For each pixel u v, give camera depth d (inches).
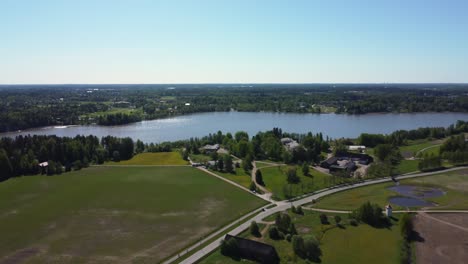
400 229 3282.5
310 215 3774.6
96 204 4286.4
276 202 4266.7
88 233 3454.7
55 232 3491.6
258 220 3676.2
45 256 3011.8
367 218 3565.5
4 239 3356.3
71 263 2886.3
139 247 3134.8
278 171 5841.5
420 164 5551.2
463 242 3095.5
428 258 2832.2
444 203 4094.5
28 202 4411.9
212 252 3004.4
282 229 3366.1
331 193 4562.0
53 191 4869.6
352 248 3014.3
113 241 3270.2
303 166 5654.5
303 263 2768.2
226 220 3713.1
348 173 5388.8
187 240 3253.0
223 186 4995.1
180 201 4352.9
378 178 5196.9
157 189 4881.9
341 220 3609.7
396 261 2790.4
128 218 3818.9
